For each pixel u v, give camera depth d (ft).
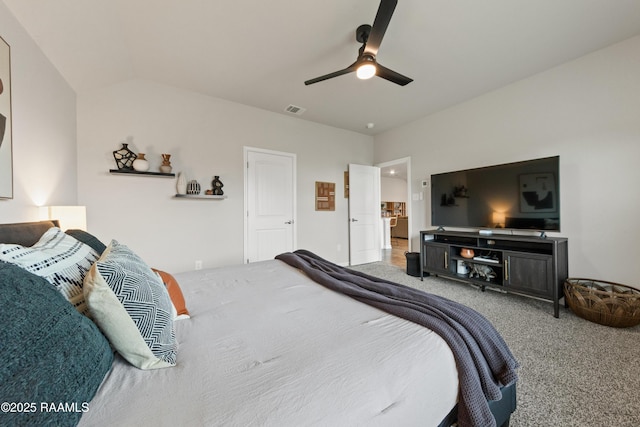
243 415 1.95
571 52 8.32
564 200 9.02
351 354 2.76
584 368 5.32
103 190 9.29
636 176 7.72
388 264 16.14
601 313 7.16
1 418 1.39
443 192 12.33
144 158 9.73
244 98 11.60
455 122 12.33
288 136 13.67
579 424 4.00
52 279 2.72
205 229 11.33
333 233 15.42
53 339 1.86
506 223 10.13
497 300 9.39
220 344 2.99
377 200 17.06
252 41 7.69
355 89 10.71
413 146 14.43
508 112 10.43
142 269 3.10
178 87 10.60
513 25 7.05
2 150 4.78
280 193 13.44
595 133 8.38
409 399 2.49
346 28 7.13
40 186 6.38
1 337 1.61
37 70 6.23
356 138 16.34
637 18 6.86
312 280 5.65
